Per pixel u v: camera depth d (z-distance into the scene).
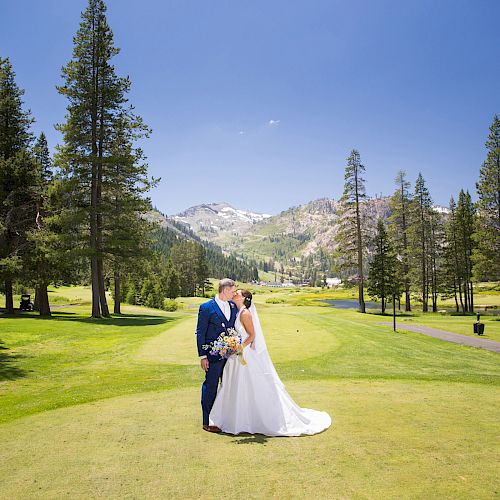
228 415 5.54
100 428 5.72
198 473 4.12
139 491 3.74
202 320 5.79
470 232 53.78
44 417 6.42
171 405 7.11
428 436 5.19
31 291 72.25
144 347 16.52
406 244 56.22
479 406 6.85
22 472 4.19
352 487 3.78
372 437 5.18
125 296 73.06
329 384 9.08
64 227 29.73
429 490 3.70
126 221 32.69
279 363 12.70
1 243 31.33
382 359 13.80
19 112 34.31
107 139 31.92
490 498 3.54
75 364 12.92
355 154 49.72
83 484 3.89
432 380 9.68
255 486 3.82
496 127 37.66
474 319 36.75
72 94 30.47
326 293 138.00
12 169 30.81
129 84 31.83
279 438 5.22
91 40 31.17
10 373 11.35
